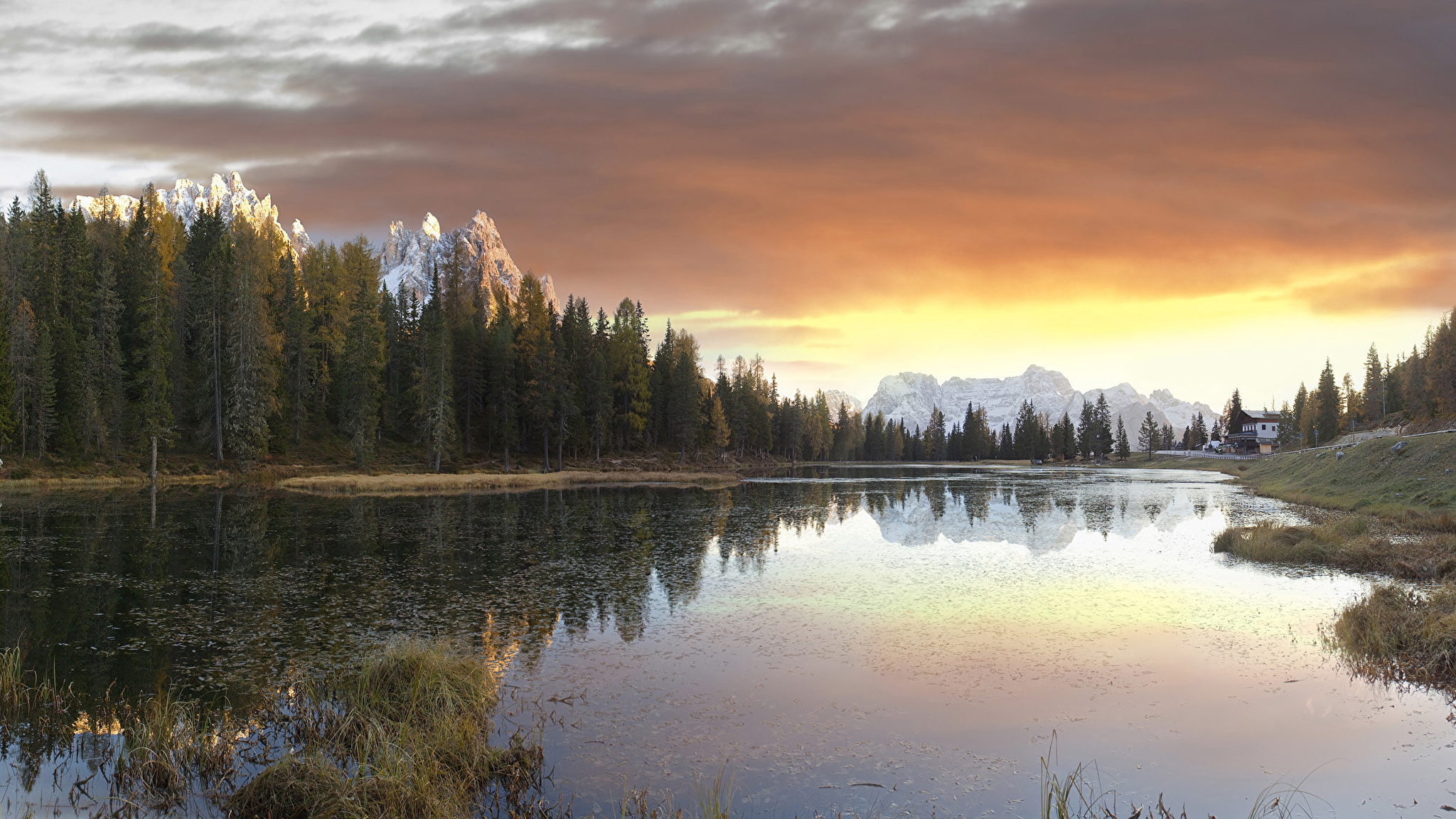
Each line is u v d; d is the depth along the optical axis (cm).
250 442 6700
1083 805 1051
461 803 1023
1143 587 2538
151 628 1958
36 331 6562
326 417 8569
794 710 1412
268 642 1828
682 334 13462
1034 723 1353
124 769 1105
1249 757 1205
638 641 1866
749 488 7562
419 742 1155
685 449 11606
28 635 1888
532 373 9419
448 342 8206
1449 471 4088
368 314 8475
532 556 3091
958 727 1335
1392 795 1076
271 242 9269
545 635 1912
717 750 1231
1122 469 15338
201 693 1478
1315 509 4903
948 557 3180
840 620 2073
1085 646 1822
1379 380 15838
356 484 6488
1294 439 16650
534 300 10325
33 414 6356
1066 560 3109
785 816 1016
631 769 1158
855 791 1095
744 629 1978
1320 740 1267
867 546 3475
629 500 5825
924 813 1030
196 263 9250
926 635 1927
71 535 3500
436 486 6775
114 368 6844
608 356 10450
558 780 1120
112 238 8425
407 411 8875
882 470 14138
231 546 3269
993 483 9012
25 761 1173
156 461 6800
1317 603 2270
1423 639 1667
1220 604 2262
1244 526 4047
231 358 6750
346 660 1678
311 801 973
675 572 2764
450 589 2444
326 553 3122
